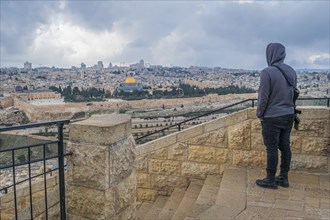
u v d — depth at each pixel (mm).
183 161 6176
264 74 4449
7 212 5531
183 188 6211
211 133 5949
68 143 3355
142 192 6480
